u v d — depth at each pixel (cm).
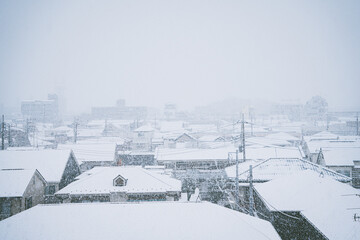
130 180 2809
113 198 2666
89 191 2673
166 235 1299
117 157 5366
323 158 3966
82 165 4684
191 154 4516
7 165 3184
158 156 4541
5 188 2419
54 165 3234
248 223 1445
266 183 2386
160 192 2669
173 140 7394
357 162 3788
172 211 1507
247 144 6050
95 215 1464
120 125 10625
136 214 1473
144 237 1284
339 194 1866
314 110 13562
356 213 1545
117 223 1391
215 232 1328
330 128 10006
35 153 3375
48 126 11519
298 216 1883
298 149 4306
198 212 1498
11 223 1406
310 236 1745
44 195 2858
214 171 4206
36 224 1391
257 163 2973
